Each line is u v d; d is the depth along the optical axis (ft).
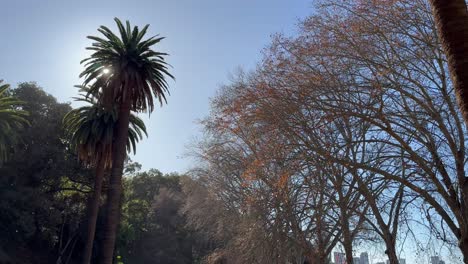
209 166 131.44
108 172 162.91
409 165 52.42
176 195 246.88
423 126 51.16
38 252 170.81
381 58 50.47
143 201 225.35
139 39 108.47
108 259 91.66
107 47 107.24
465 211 46.37
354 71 50.39
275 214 71.72
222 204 125.49
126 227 195.42
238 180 109.50
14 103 135.64
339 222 67.92
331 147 50.65
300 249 77.56
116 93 101.76
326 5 53.88
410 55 50.60
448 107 51.01
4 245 151.74
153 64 107.45
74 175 163.12
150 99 105.60
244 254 85.25
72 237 170.71
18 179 159.33
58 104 174.40
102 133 126.31
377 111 48.06
